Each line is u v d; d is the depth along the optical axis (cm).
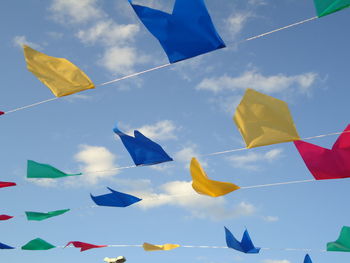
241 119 293
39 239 436
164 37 257
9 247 444
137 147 352
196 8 248
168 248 409
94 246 430
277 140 291
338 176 294
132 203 392
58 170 375
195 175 340
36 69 296
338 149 287
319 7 229
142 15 255
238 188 336
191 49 257
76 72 292
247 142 298
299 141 290
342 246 347
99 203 395
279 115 281
